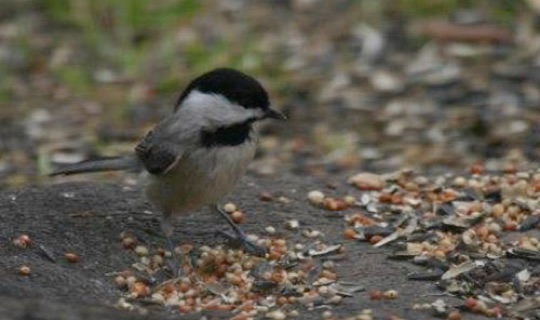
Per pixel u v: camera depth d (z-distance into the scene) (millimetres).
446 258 9602
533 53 17469
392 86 17062
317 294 9023
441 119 15922
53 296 8594
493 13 18688
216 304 8930
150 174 9641
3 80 17781
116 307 8570
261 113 9344
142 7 19250
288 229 10297
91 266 9430
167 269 9539
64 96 17547
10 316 7324
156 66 18297
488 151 14859
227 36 19031
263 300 8961
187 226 10312
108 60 18641
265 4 20422
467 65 17391
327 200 10742
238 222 10414
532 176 11227
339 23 19422
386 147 15336
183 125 9344
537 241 9844
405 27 18875
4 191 10797
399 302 8812
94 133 16078
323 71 17734
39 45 19328
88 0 19531
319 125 16125
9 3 20719
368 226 10289
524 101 16078
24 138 15945
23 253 9438
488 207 10508
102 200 10617
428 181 11203
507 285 9125
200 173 9375
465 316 8570
